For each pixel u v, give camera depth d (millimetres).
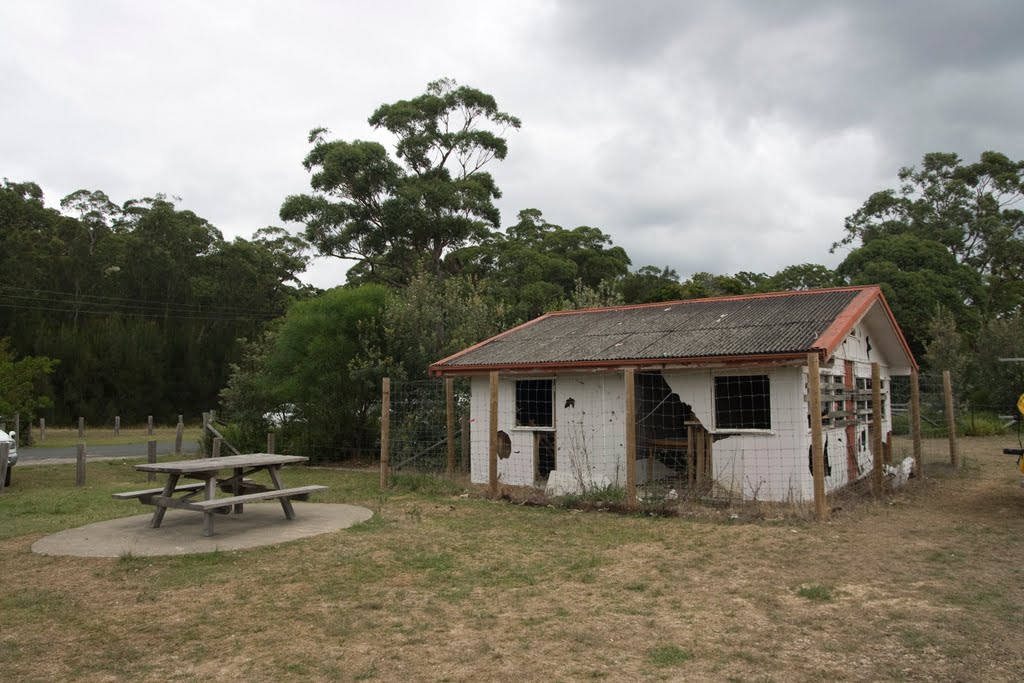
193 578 7105
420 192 34875
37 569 7531
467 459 15633
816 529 9070
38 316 38625
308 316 19062
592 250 33750
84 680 4676
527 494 12094
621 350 11953
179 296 45094
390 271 38750
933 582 6668
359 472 16922
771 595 6359
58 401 37594
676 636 5348
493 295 29734
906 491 12258
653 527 9445
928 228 43406
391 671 4754
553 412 13102
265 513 10789
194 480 16250
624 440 12398
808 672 4641
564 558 7824
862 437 13977
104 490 14023
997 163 44031
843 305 12047
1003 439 21453
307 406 19438
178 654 5117
